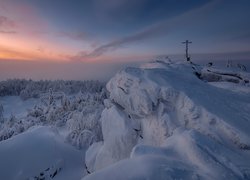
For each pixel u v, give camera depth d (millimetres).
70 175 19375
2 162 18078
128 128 14172
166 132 12242
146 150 8328
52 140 22750
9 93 115125
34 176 17875
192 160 7613
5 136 36125
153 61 25172
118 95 15555
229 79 22000
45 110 52625
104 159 14531
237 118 11094
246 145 9406
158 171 6215
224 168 7039
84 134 26125
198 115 11672
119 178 5992
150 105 13398
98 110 29328
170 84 13844
